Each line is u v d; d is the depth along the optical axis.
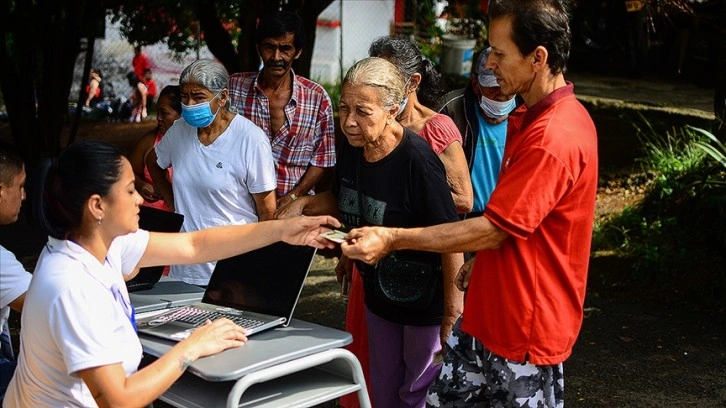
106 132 13.60
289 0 9.12
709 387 4.89
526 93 2.90
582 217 2.85
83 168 2.54
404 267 3.45
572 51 11.34
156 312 3.33
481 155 4.33
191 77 4.01
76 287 2.53
